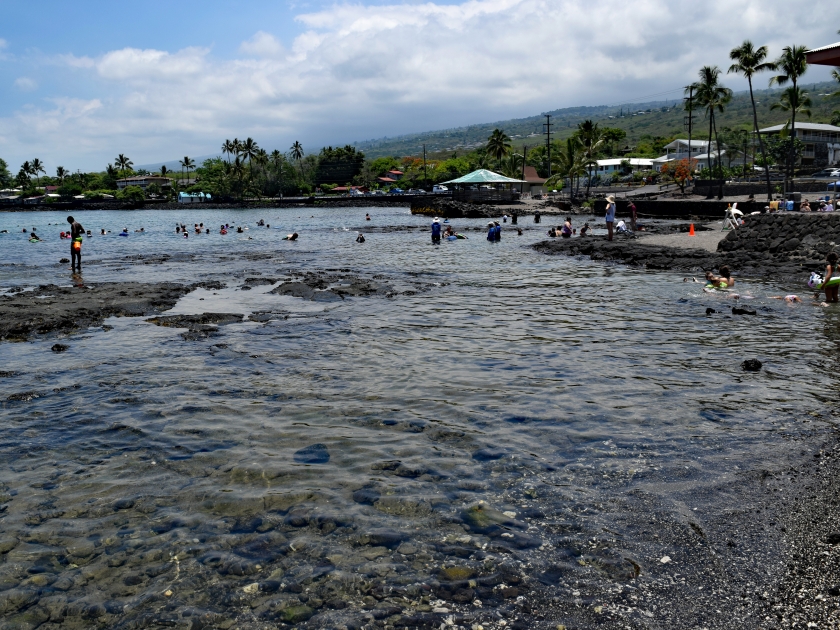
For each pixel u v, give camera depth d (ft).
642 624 14.30
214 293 67.87
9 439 26.35
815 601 14.97
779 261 82.48
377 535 18.24
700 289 65.92
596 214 233.76
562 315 53.78
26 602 15.46
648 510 19.51
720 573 16.20
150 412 29.53
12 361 39.17
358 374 35.91
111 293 65.26
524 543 17.74
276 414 29.14
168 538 18.33
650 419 27.73
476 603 15.07
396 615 14.67
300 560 17.06
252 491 21.21
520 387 32.96
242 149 464.65
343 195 488.85
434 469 22.85
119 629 14.44
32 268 94.12
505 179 295.69
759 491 20.63
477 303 60.59
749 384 32.83
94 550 17.79
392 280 77.61
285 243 142.61
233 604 15.26
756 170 323.98
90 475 22.74
